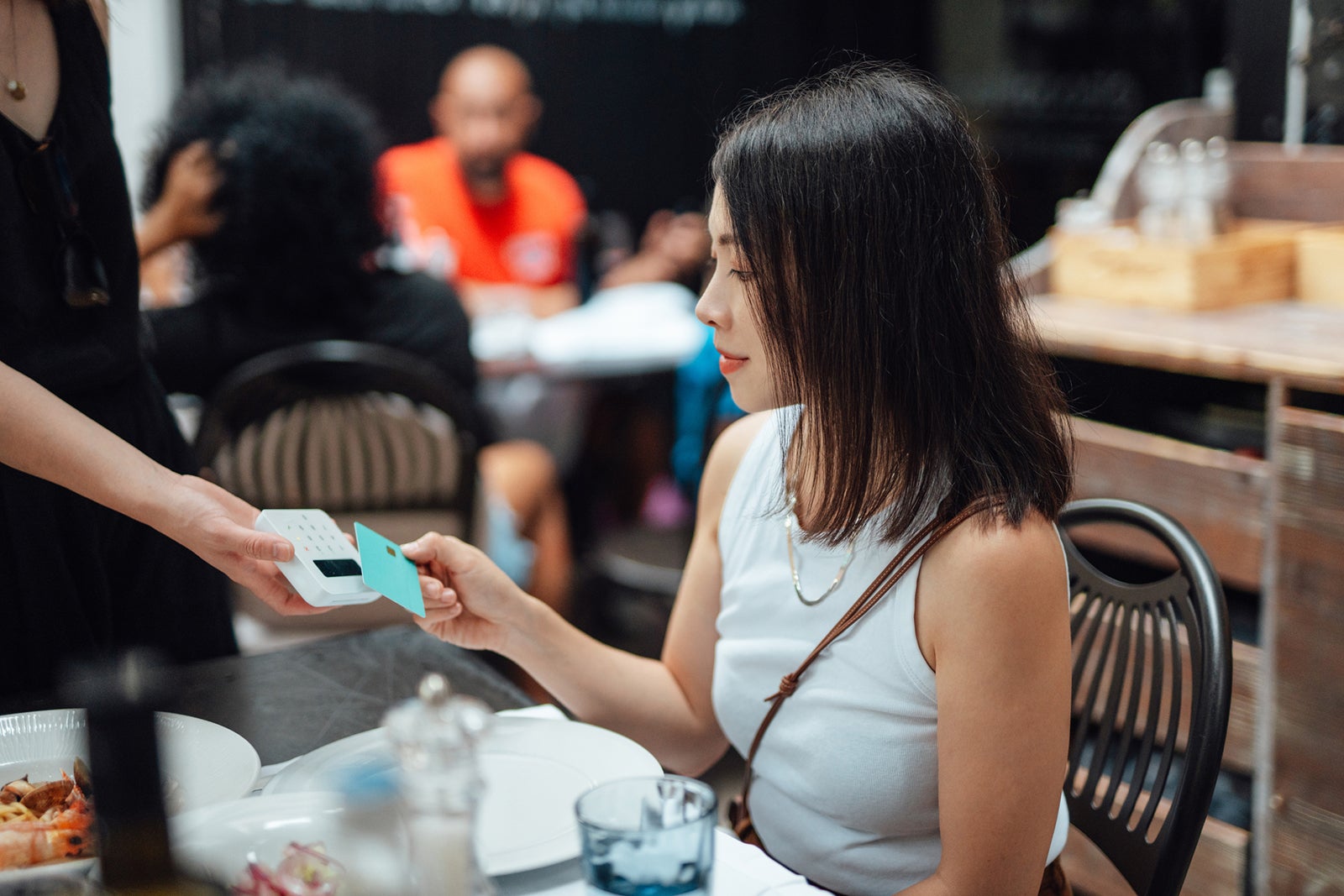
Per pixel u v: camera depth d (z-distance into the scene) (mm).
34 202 1009
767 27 4660
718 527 1046
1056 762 810
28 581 1025
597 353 2887
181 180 2074
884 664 866
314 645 1061
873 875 896
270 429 1929
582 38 4449
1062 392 911
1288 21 2107
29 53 997
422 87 4250
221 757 765
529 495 2912
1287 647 1588
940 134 810
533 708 929
